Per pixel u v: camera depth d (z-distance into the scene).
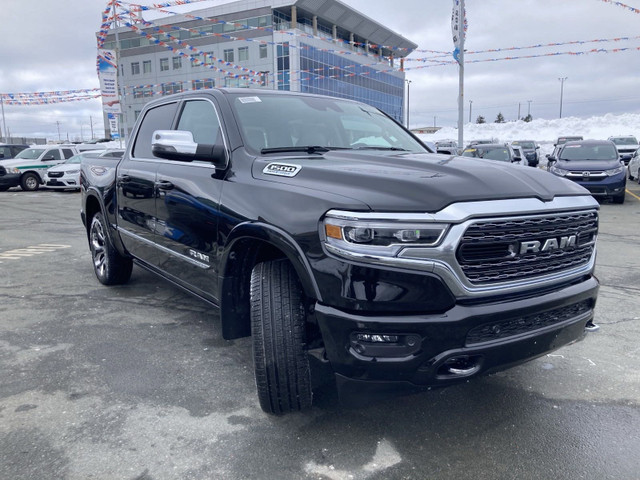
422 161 2.93
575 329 2.77
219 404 3.04
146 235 4.19
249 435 2.72
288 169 2.88
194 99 3.95
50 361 3.61
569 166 13.72
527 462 2.51
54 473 2.39
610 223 10.29
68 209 13.64
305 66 46.50
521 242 2.47
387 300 2.30
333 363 2.44
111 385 3.27
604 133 49.69
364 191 2.44
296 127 3.60
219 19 51.03
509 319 2.43
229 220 2.96
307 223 2.48
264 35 48.16
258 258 3.05
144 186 4.12
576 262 2.78
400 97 64.38
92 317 4.54
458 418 2.91
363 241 2.31
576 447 2.63
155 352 3.79
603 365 3.61
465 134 55.81
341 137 3.74
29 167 20.12
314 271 2.43
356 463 2.49
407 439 2.70
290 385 2.68
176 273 3.79
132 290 5.38
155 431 2.75
